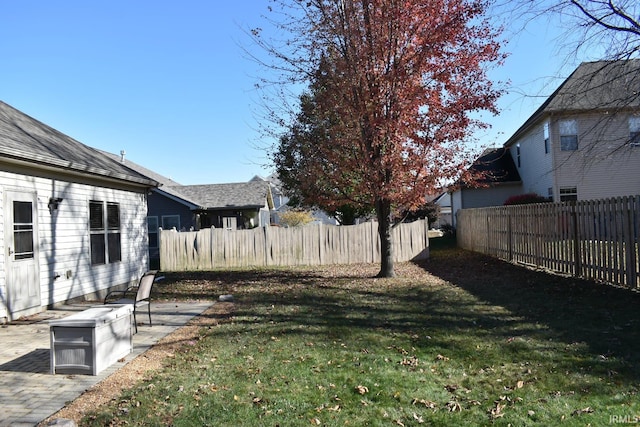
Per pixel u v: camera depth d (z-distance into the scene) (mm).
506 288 9219
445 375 4488
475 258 15438
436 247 21031
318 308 7898
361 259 16750
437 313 7141
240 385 4340
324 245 16781
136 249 12703
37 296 8492
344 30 10523
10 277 7805
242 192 27656
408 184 11047
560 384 4109
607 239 8906
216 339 6078
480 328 6117
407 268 13969
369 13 10328
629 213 8234
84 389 4359
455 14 9859
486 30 10047
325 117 11281
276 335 6156
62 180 9406
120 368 4988
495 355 4977
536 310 7020
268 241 16875
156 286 11719
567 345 5176
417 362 4871
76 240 9828
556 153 18750
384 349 5359
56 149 9680
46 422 3611
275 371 4707
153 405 3928
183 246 16953
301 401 3934
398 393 4062
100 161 11484
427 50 9984
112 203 11484
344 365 4836
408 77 10289
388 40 10320
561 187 18781
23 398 4152
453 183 11172
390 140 10281
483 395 3984
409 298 8586
